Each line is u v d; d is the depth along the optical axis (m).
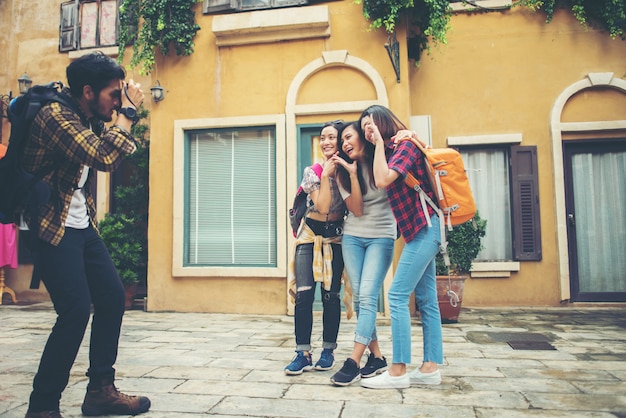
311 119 6.44
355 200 3.10
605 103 6.90
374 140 2.90
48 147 2.12
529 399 2.68
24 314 6.41
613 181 7.00
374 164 2.86
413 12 6.29
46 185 2.16
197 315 6.23
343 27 6.36
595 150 7.04
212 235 6.68
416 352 3.90
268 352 4.01
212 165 6.75
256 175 6.62
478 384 2.99
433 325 3.03
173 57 6.81
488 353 3.91
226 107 6.62
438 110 7.22
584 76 6.94
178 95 6.77
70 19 8.23
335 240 3.39
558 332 4.86
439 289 5.50
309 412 2.49
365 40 6.29
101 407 2.43
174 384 3.03
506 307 6.82
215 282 6.48
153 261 6.65
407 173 2.84
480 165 7.20
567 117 6.97
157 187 6.73
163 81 6.81
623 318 5.81
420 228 2.92
